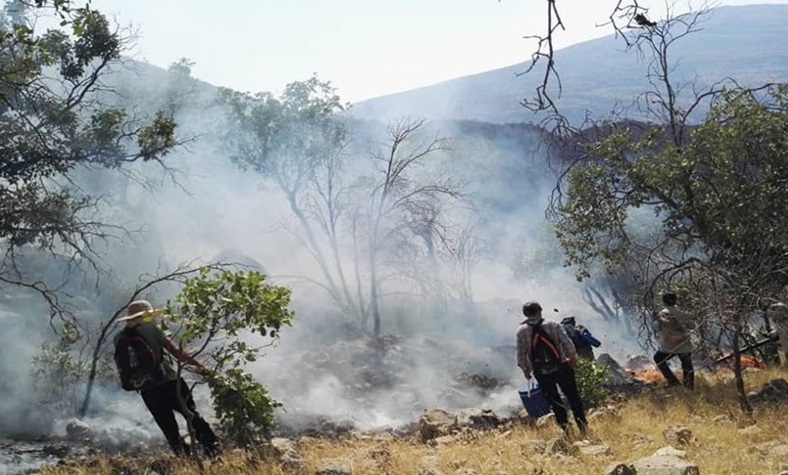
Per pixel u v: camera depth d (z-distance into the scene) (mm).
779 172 14000
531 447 8133
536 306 9305
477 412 12078
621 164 15180
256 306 7980
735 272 12117
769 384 11648
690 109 15289
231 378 8570
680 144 15414
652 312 13820
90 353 18297
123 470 8742
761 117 14062
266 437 9758
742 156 14453
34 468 10156
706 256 14844
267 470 7645
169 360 8328
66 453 11469
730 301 10750
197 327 7926
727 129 14219
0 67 14898
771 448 7320
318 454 9047
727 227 13789
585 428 8992
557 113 4094
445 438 9883
